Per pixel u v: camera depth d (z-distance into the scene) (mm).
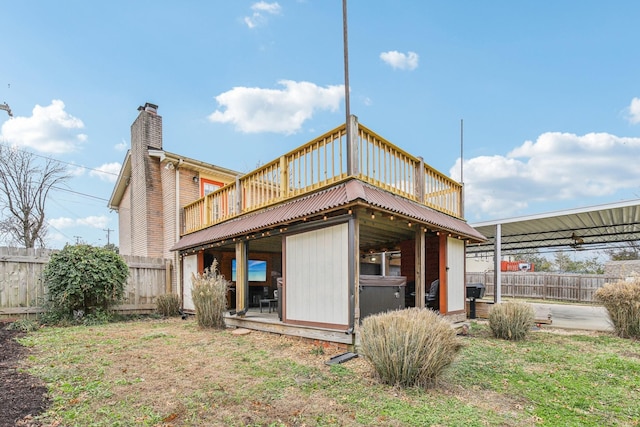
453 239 8188
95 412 3211
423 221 6359
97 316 8750
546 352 5559
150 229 12297
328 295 5723
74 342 6090
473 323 8633
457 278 8234
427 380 3871
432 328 3957
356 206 5199
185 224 11875
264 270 11938
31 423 2984
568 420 3133
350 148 5660
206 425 3002
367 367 4551
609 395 3758
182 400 3500
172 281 11562
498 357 5223
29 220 19547
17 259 8492
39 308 8648
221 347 5777
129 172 15219
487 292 21203
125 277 9570
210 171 13094
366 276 5805
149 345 5918
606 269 21125
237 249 8117
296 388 3830
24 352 5359
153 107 13180
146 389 3797
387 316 4156
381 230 8008
